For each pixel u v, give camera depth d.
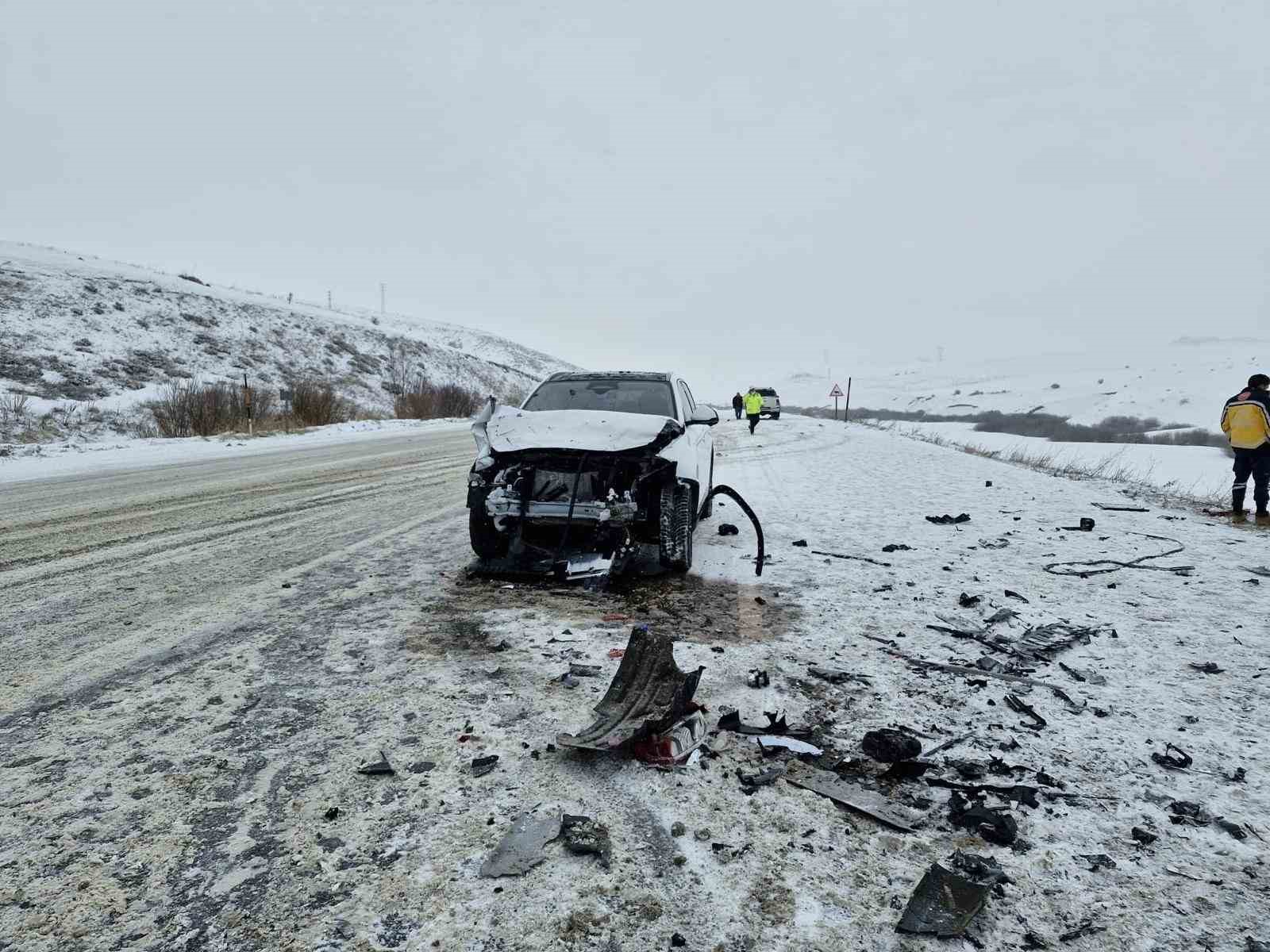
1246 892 1.98
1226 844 2.20
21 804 2.35
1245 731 2.94
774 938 1.80
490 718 2.98
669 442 5.12
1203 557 6.11
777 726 2.88
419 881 1.99
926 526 7.39
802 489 10.03
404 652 3.73
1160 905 1.93
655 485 5.25
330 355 41.72
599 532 4.89
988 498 9.34
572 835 2.17
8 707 3.07
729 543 6.48
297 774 2.54
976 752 2.75
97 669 3.50
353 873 2.02
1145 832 2.24
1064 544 6.58
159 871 2.03
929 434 26.84
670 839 2.20
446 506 8.45
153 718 2.97
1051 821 2.31
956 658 3.73
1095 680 3.46
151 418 20.56
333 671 3.48
